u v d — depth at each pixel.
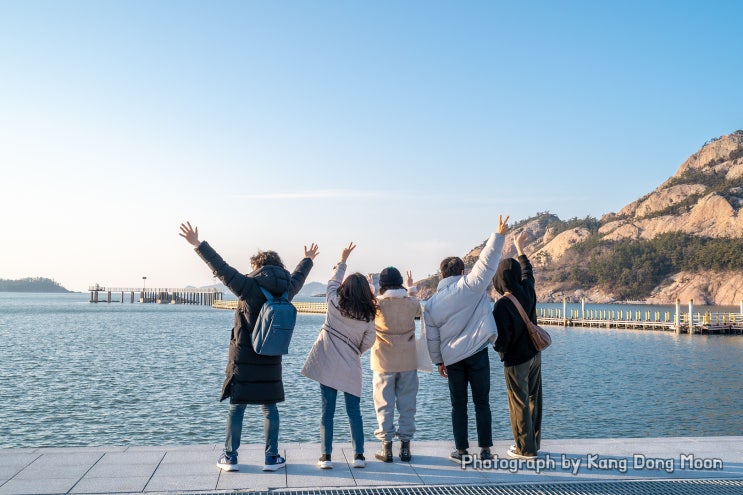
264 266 5.92
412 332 6.26
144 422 18.45
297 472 5.81
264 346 5.52
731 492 5.44
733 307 186.00
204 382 26.48
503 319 6.30
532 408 6.74
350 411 6.06
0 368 30.23
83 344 44.78
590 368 35.16
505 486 5.51
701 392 26.42
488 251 5.99
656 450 6.87
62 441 16.14
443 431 17.91
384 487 5.38
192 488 5.26
